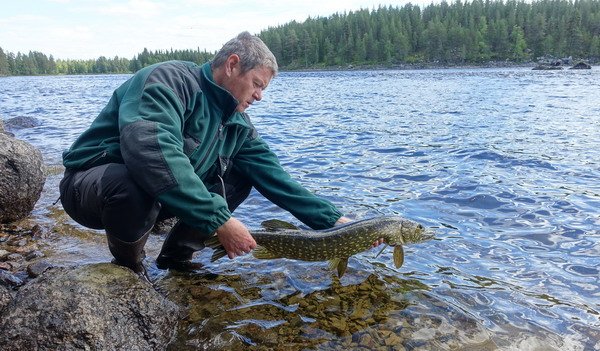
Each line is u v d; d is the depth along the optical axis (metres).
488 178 2.72
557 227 1.93
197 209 1.16
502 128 4.71
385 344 1.14
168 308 1.23
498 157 3.29
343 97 9.79
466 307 1.31
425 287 1.43
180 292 1.39
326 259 1.38
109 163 1.24
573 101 7.48
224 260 1.63
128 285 1.21
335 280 1.47
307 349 1.13
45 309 1.08
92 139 1.29
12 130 5.08
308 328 1.21
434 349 1.13
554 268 1.56
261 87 1.40
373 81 17.73
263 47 1.36
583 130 4.45
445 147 3.73
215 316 1.27
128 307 1.16
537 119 5.34
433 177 2.78
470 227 1.95
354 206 2.23
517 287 1.43
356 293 1.39
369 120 5.63
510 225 1.96
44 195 2.43
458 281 1.47
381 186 2.61
